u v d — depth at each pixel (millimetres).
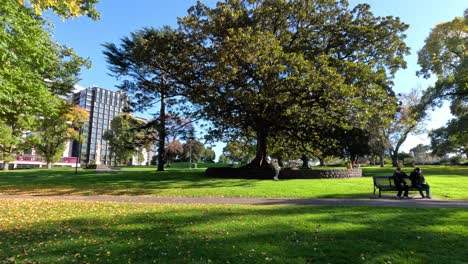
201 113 29969
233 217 9641
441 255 6059
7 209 11984
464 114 42531
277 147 36750
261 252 6277
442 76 39875
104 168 54281
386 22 26469
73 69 24375
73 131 56562
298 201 13672
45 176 30359
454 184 19266
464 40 37875
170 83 29938
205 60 24500
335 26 26734
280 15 26188
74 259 6035
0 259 6078
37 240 7398
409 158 75500
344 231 7711
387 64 26906
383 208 11023
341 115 23906
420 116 46844
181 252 6332
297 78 21031
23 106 16797
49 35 19203
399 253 6172
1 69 13508
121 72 33969
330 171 24281
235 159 62594
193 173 29859
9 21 13102
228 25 24516
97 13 15000
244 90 22922
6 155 46812
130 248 6641
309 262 5789
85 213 10984
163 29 36625
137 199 15188
